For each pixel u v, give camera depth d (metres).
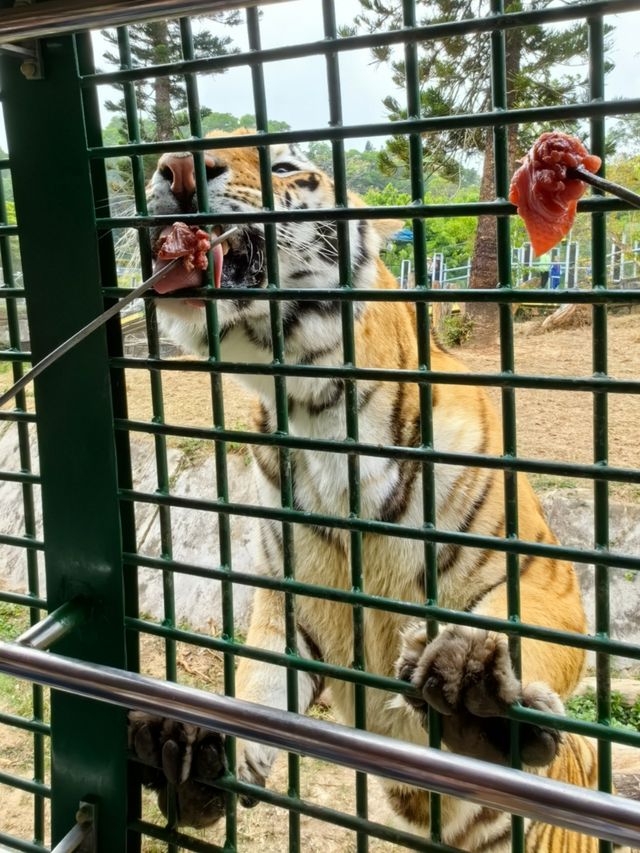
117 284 1.41
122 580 1.46
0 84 1.36
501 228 1.07
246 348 2.68
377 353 2.82
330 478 2.64
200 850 1.50
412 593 2.62
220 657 5.00
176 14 1.08
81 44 1.29
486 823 2.58
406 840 1.28
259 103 1.17
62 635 1.43
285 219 1.18
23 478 1.54
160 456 1.39
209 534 5.60
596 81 0.98
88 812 1.53
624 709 4.12
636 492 5.05
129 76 1.25
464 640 1.46
